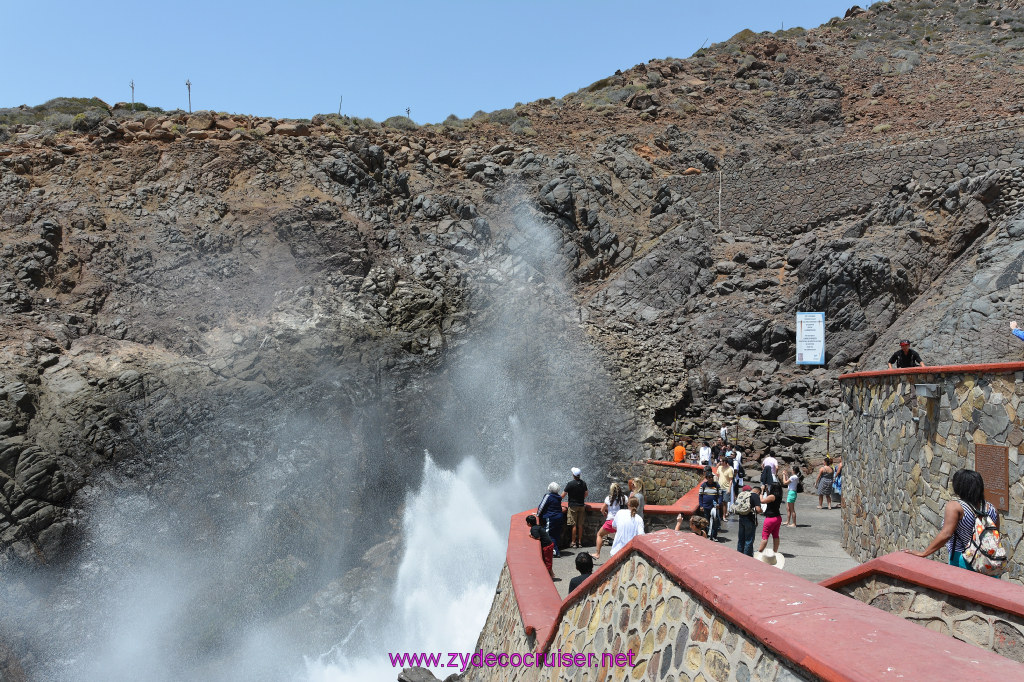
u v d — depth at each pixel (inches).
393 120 1931.6
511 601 351.9
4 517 797.2
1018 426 283.0
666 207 1583.4
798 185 1491.1
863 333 1191.6
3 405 877.2
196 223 1323.8
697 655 135.5
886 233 1272.1
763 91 2282.2
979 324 1015.0
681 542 163.6
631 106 2161.7
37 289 1126.4
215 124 1631.4
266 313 1174.3
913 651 90.1
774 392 1176.8
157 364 1013.8
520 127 1957.4
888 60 2501.2
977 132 1471.5
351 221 1366.9
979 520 221.5
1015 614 170.7
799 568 486.9
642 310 1375.5
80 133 1573.6
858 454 523.5
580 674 209.2
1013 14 2780.5
